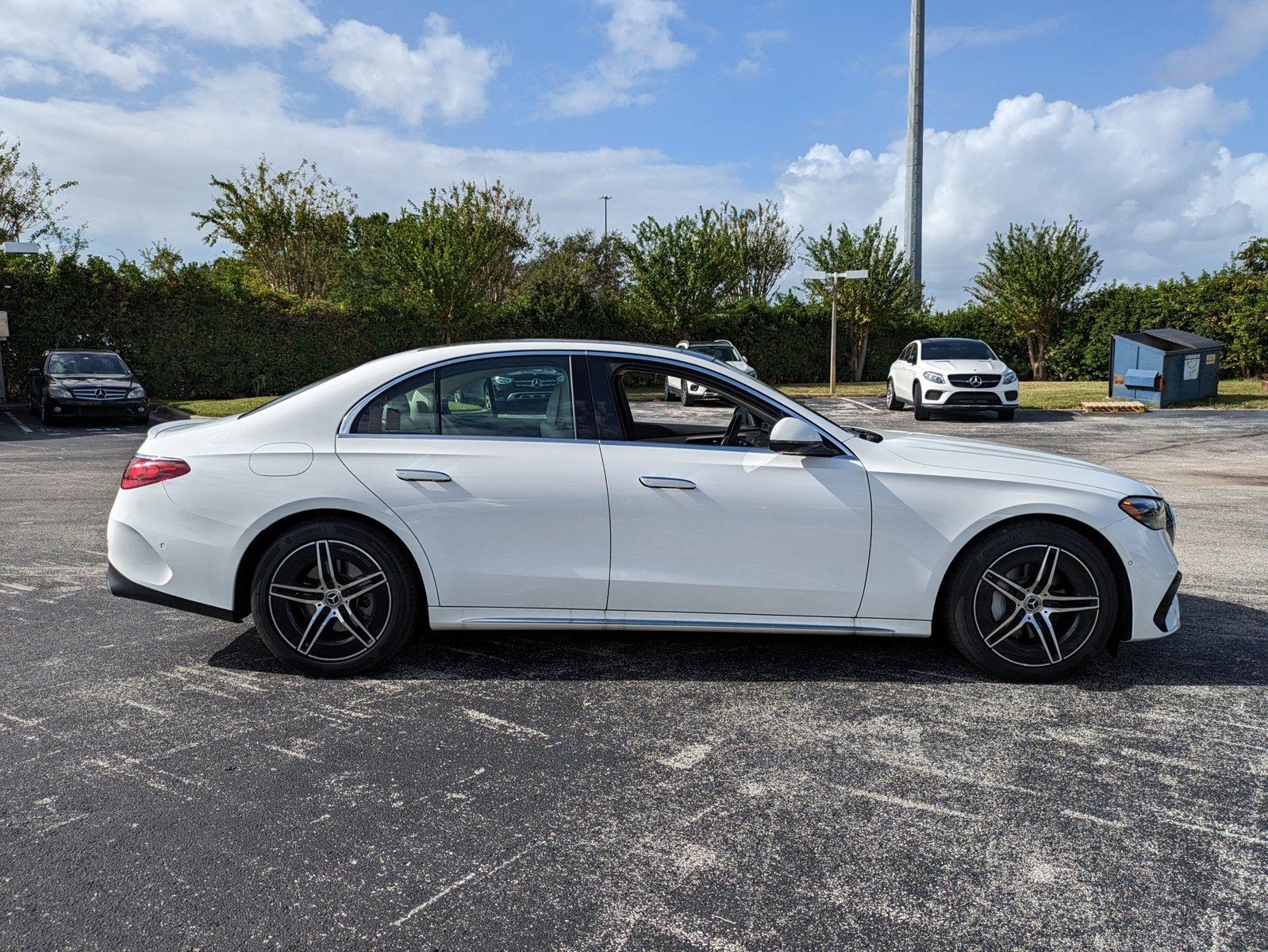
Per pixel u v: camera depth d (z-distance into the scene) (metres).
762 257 45.00
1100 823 2.81
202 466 3.99
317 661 4.01
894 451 4.11
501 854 2.63
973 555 3.96
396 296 28.50
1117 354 22.02
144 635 4.64
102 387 17.72
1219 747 3.36
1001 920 2.32
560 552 3.96
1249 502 8.91
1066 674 4.06
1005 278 32.06
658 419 4.09
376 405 4.05
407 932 2.27
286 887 2.46
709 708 3.71
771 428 4.05
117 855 2.61
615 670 4.13
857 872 2.54
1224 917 2.34
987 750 3.33
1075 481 4.00
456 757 3.26
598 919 2.32
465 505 3.93
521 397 4.06
